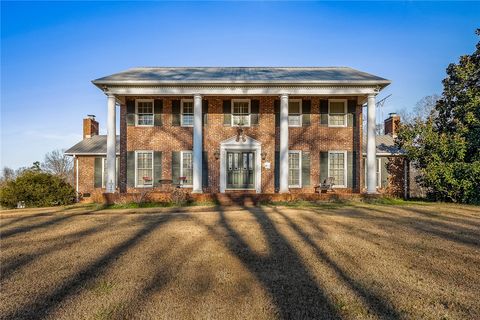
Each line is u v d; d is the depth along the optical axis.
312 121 18.48
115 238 7.88
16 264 5.96
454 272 5.45
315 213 11.63
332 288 4.75
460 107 16.44
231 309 4.08
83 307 4.18
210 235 8.06
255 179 18.08
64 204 17.92
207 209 13.16
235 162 18.23
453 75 17.08
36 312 4.07
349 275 5.28
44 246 7.24
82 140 22.83
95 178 20.77
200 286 4.82
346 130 18.48
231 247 6.95
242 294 4.54
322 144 18.42
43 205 17.33
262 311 4.03
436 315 3.96
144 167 18.45
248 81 16.16
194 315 3.92
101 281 5.07
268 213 11.66
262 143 18.25
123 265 5.82
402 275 5.29
